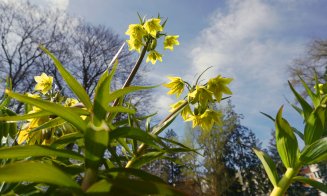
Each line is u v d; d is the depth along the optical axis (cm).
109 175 15
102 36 458
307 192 704
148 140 17
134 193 11
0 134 25
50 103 16
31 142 26
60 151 16
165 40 46
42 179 12
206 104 34
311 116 25
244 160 691
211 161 475
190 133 461
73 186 12
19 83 407
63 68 18
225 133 525
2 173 12
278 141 25
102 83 16
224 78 36
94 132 14
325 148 23
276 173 25
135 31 43
